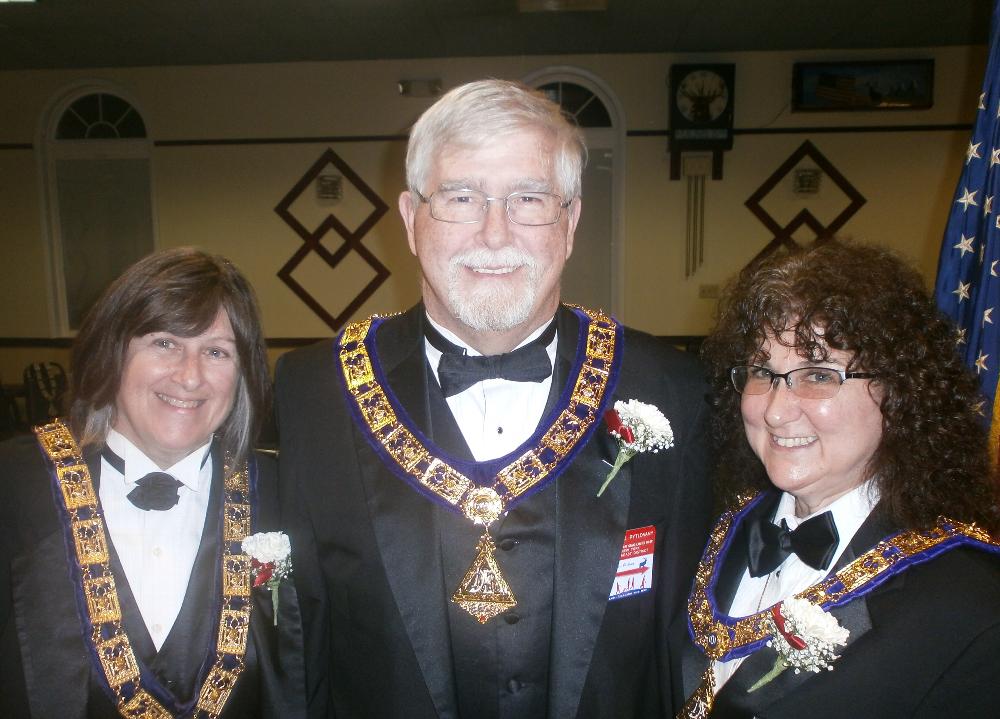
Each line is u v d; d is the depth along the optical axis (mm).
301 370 1540
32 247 7883
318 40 6707
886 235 7332
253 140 7594
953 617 1038
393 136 7496
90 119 7754
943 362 1160
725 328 1365
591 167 7512
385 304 7738
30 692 1284
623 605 1388
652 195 7445
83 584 1344
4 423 5977
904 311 1145
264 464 1619
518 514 1358
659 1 5801
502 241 1281
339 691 1416
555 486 1382
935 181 7227
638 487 1432
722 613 1306
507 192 1284
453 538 1348
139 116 7723
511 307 1306
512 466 1386
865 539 1168
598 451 1410
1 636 1347
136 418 1398
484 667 1315
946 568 1078
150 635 1385
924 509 1128
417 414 1432
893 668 1055
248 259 7770
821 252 1240
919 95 7074
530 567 1345
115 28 6336
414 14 6020
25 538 1361
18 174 7777
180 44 6793
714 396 1477
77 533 1368
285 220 7680
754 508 1428
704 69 7129
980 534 1108
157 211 7758
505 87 1318
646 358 1534
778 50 7125
